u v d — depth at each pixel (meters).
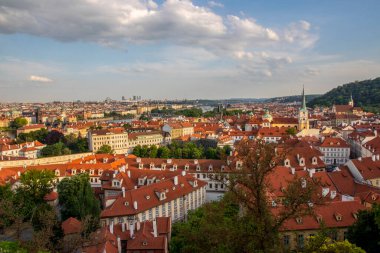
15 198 119.19
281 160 48.19
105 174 158.75
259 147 48.84
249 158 47.25
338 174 124.88
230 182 48.22
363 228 73.00
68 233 99.19
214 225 51.31
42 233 76.25
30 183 125.19
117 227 95.31
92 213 116.06
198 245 52.25
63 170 177.88
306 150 169.12
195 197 139.38
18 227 86.25
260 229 45.25
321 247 52.19
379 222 67.38
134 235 91.75
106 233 88.31
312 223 82.31
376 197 99.44
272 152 47.75
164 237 89.31
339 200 98.31
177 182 132.88
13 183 152.12
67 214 116.38
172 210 126.25
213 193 162.75
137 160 186.00
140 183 145.00
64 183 121.81
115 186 143.62
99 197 148.75
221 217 53.16
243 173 47.44
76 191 119.19
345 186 120.38
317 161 165.50
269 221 45.47
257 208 46.50
